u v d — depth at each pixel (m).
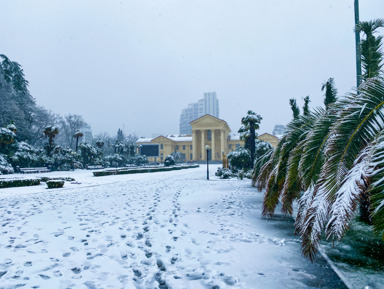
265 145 21.06
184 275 3.42
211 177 22.67
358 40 6.18
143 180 20.19
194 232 5.43
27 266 3.71
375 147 2.38
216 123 78.06
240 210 7.79
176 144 83.81
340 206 2.43
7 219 6.74
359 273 3.34
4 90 39.19
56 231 5.55
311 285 3.06
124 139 96.44
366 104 2.95
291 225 5.97
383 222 2.19
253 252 4.22
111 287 3.09
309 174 3.91
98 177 23.80
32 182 16.00
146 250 4.39
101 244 4.68
